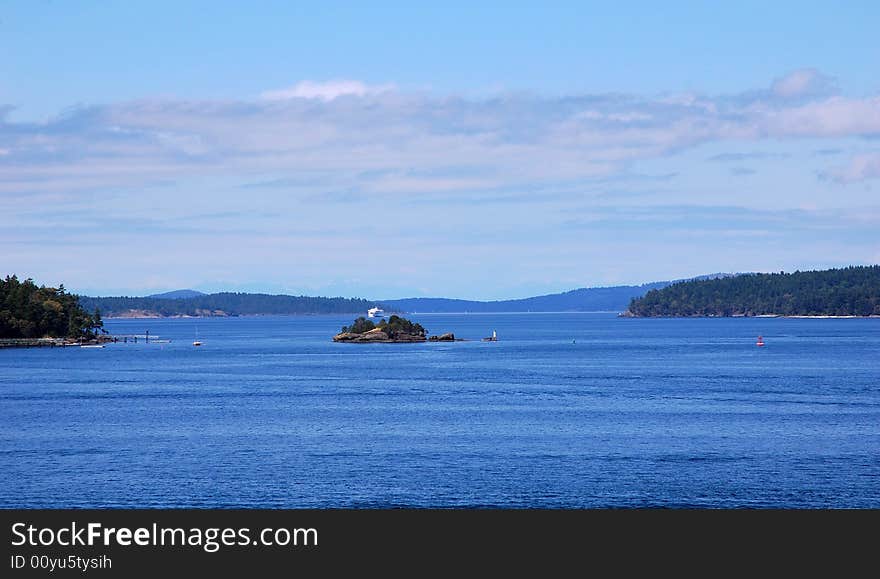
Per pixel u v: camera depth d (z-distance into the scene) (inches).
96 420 5610.2
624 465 4033.0
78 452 4426.7
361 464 4077.3
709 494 3523.6
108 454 4367.6
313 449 4471.0
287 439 4788.4
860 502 3408.0
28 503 3447.3
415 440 4734.3
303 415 5797.2
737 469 3941.9
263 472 3919.8
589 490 3582.7
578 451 4379.9
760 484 3668.8
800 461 4114.2
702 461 4121.6
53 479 3806.6
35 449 4522.6
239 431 5088.6
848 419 5497.1
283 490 3607.3
